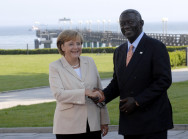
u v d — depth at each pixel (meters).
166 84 4.69
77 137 5.00
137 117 4.75
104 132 5.22
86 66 5.06
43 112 11.74
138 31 4.83
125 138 4.96
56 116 5.01
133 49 4.88
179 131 8.96
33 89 19.03
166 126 4.76
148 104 4.73
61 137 5.00
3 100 15.62
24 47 67.94
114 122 9.66
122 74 4.89
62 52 5.08
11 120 10.58
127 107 4.69
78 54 5.02
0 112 12.03
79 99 4.87
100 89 5.19
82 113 4.95
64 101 4.91
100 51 48.41
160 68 4.71
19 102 14.84
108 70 27.73
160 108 4.75
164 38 54.56
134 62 4.80
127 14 4.80
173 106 11.64
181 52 30.20
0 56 45.34
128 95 4.85
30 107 12.91
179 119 9.73
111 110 11.45
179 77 21.33
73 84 4.97
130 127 4.79
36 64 34.38
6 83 21.53
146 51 4.78
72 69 5.02
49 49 49.03
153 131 4.71
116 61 5.03
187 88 15.95
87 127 4.96
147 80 4.78
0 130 9.51
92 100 5.00
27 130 9.45
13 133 9.39
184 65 30.12
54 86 4.95
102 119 5.16
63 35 4.96
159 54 4.74
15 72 28.30
